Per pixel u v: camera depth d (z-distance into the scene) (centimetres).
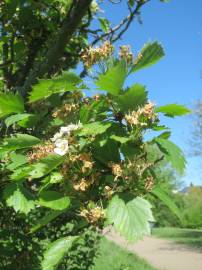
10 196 44
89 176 37
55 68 78
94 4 85
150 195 38
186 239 480
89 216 35
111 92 38
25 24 83
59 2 84
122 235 33
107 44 41
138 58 40
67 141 37
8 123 45
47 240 93
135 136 37
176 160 37
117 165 36
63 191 38
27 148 44
